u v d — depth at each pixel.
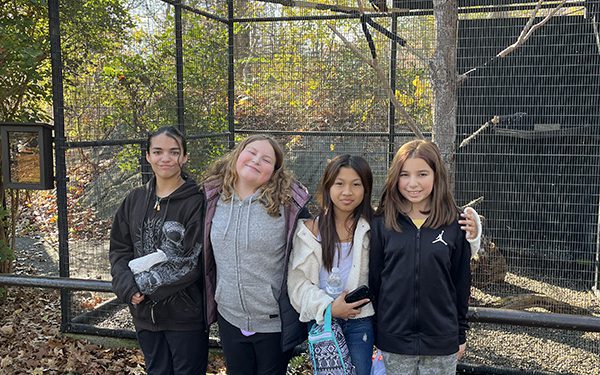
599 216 5.18
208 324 2.52
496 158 5.89
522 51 5.69
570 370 3.59
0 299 4.89
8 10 4.39
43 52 4.41
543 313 2.54
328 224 2.30
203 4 5.55
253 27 5.88
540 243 5.78
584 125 5.55
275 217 2.38
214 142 5.75
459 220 2.26
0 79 4.54
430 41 5.31
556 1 4.97
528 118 5.75
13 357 3.87
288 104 5.97
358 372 2.25
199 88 5.53
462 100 5.84
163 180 2.57
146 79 4.79
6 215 4.82
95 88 4.41
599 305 4.80
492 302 4.66
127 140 4.33
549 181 5.81
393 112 5.54
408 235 2.22
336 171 2.25
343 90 5.76
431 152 2.23
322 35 5.70
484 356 3.79
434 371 2.22
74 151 4.32
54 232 7.81
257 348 2.45
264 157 2.37
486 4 5.23
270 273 2.39
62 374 3.63
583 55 5.54
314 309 2.20
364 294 2.20
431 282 2.18
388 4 5.56
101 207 4.71
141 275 2.44
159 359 2.62
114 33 4.54
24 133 3.93
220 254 2.41
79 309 4.45
